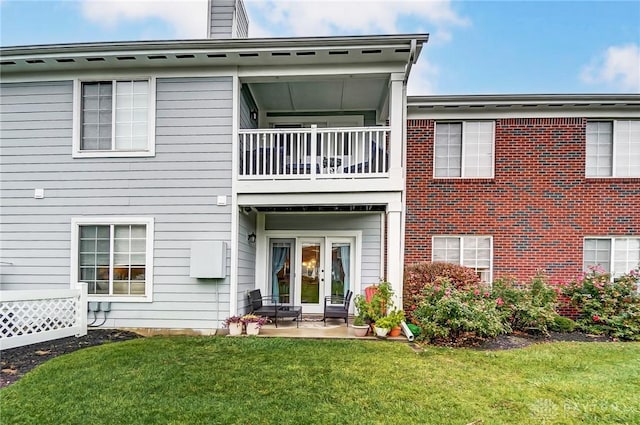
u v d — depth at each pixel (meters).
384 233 10.07
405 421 3.98
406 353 6.37
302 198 8.12
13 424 3.87
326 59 7.94
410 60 7.76
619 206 9.56
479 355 6.34
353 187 8.01
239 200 8.19
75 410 4.16
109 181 8.23
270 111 11.18
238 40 7.43
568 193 9.64
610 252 9.59
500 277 9.14
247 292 9.27
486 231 9.72
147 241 8.12
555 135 9.71
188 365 5.59
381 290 7.79
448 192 9.84
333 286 10.48
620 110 9.58
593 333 8.21
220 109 8.21
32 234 8.25
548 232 9.63
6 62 7.94
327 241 10.48
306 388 4.79
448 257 9.88
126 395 4.54
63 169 8.27
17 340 6.42
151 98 8.22
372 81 9.03
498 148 9.79
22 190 8.31
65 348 6.50
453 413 4.17
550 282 9.51
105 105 8.37
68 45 7.56
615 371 5.57
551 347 6.92
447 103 9.56
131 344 6.75
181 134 8.21
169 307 8.05
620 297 8.47
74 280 8.13
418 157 9.91
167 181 8.19
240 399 4.46
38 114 8.34
